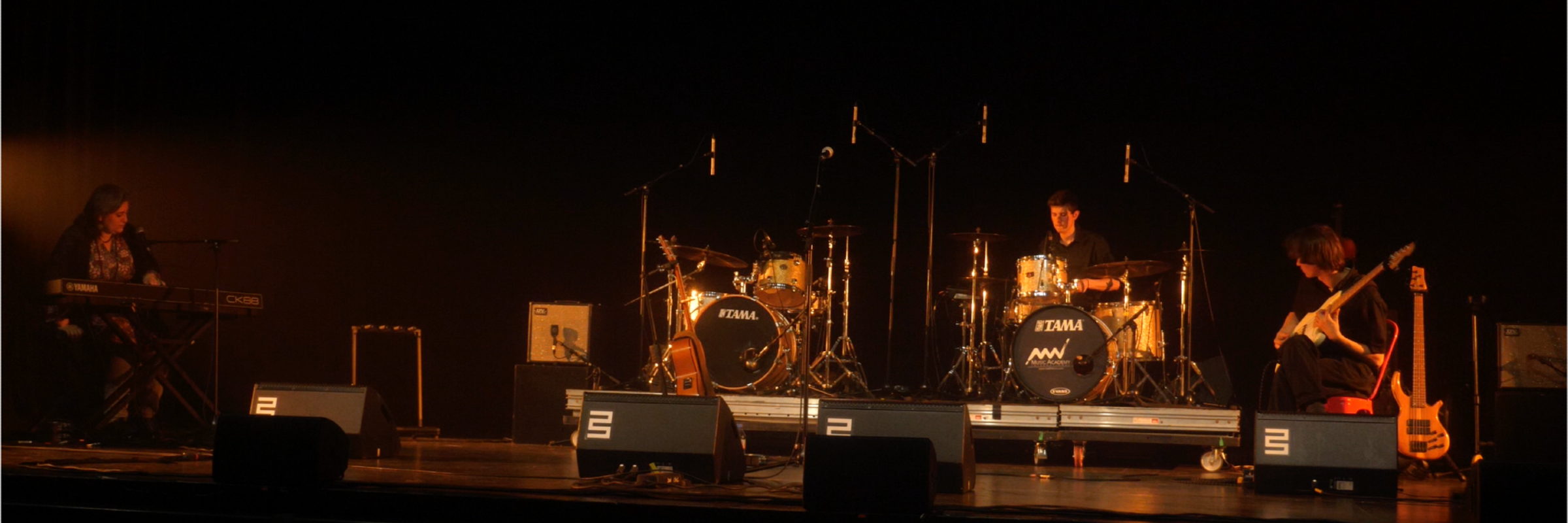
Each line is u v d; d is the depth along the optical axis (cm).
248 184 704
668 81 702
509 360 701
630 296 702
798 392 591
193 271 692
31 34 644
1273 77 646
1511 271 604
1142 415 529
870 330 698
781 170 697
